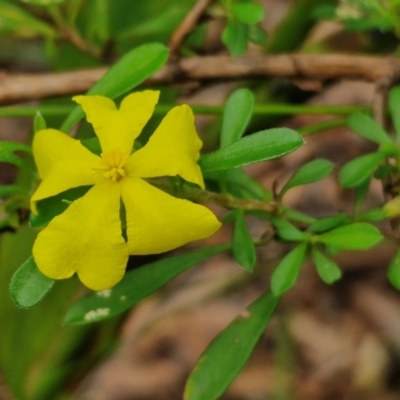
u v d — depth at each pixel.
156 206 0.15
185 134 0.16
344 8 0.19
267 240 0.17
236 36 0.18
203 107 0.19
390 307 0.29
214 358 0.17
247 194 0.17
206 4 0.19
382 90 0.19
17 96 0.19
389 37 0.22
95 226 0.15
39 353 0.21
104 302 0.17
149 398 0.29
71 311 0.17
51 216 0.16
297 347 0.29
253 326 0.17
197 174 0.15
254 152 0.16
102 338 0.22
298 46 0.22
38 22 0.20
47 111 0.19
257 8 0.18
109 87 0.17
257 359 0.29
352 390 0.28
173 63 0.19
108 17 0.20
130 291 0.17
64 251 0.15
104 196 0.16
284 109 0.20
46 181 0.16
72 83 0.19
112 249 0.15
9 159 0.17
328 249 0.17
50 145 0.16
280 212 0.17
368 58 0.19
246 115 0.17
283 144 0.16
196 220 0.15
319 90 0.20
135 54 0.17
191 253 0.17
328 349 0.29
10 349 0.21
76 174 0.16
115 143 0.16
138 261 0.20
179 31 0.19
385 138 0.17
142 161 0.16
